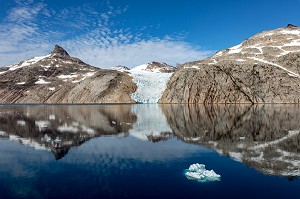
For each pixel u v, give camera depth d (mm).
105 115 64562
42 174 20141
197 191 16844
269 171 20547
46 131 40219
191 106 99375
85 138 34469
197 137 34406
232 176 19531
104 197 16000
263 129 39375
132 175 19750
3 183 18359
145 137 34875
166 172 20453
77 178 19172
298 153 25594
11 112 78062
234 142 30953
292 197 15977
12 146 29812
